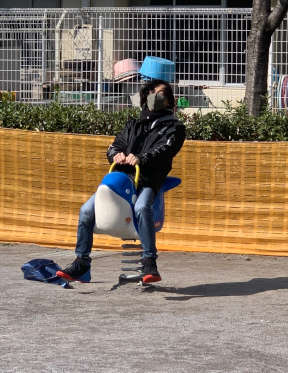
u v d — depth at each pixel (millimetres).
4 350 6250
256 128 10672
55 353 6180
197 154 10047
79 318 7168
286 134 10562
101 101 13102
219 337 6617
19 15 13531
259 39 11734
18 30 13555
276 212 9945
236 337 6629
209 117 10852
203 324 6996
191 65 12695
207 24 12633
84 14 13273
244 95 12211
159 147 7828
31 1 20969
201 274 9078
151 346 6363
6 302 7707
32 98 13391
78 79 13234
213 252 10109
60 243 10469
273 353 6234
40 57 13484
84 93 13164
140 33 12984
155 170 7828
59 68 13383
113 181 7562
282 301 7844
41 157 10484
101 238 10422
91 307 7559
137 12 12938
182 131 8000
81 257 7902
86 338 6566
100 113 11312
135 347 6332
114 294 8078
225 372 5785
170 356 6121
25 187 10578
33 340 6512
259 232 10008
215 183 10062
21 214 10633
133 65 12953
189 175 10102
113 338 6570
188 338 6582
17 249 10383
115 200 7562
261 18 11672
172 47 12805
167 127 7965
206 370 5820
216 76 12641
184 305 7668
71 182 10430
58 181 10461
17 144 10547
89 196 10391
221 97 12555
